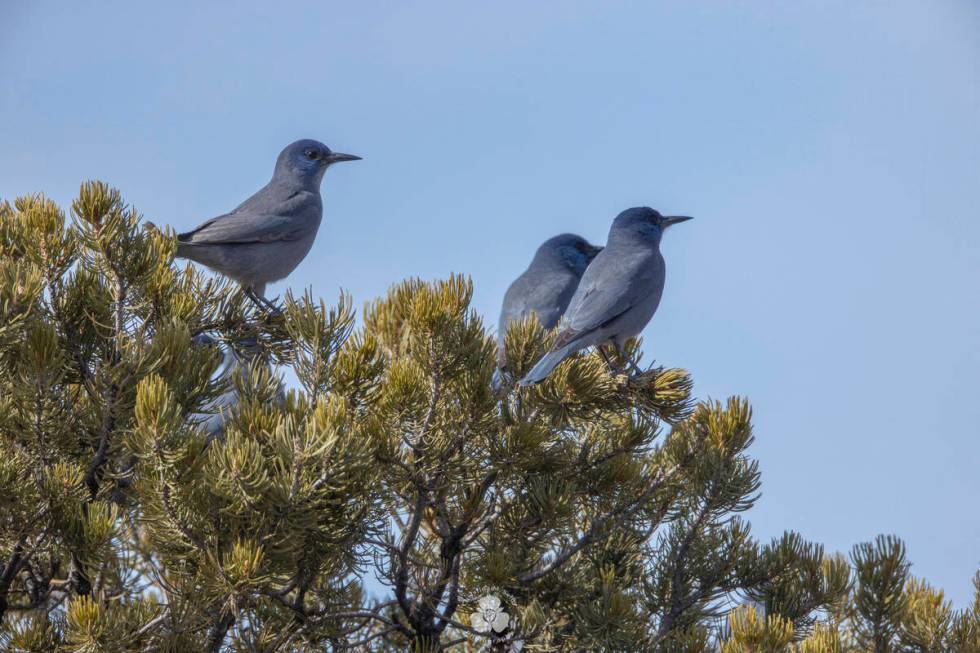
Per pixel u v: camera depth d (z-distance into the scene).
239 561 8.28
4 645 9.84
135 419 9.73
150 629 9.15
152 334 11.48
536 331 11.51
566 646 11.27
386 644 12.26
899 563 11.35
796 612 11.72
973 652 10.55
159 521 8.74
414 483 10.43
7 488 9.20
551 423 11.48
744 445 11.58
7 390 10.02
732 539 12.06
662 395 12.05
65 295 11.19
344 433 8.69
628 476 11.49
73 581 10.71
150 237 11.30
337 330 10.48
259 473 8.36
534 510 10.68
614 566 12.46
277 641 9.84
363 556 10.04
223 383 10.24
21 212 12.18
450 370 10.41
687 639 10.48
